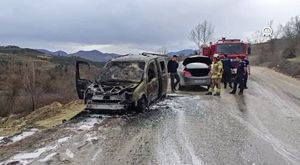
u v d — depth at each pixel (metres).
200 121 12.09
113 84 13.37
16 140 9.77
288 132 10.74
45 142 9.37
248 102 16.48
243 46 24.30
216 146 9.10
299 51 58.28
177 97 17.77
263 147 9.09
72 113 14.17
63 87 45.41
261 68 48.22
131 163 7.70
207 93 19.17
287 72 37.88
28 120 14.30
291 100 17.61
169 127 11.16
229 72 21.50
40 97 38.84
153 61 15.23
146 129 10.87
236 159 8.06
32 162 7.69
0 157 8.09
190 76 19.83
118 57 15.34
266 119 12.64
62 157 8.07
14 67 52.22
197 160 7.95
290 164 7.80
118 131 10.60
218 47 24.48
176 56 20.25
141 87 13.32
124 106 12.62
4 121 18.02
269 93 20.05
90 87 13.26
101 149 8.74
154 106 14.99
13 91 41.97
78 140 9.56
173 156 8.23
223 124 11.67
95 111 13.12
